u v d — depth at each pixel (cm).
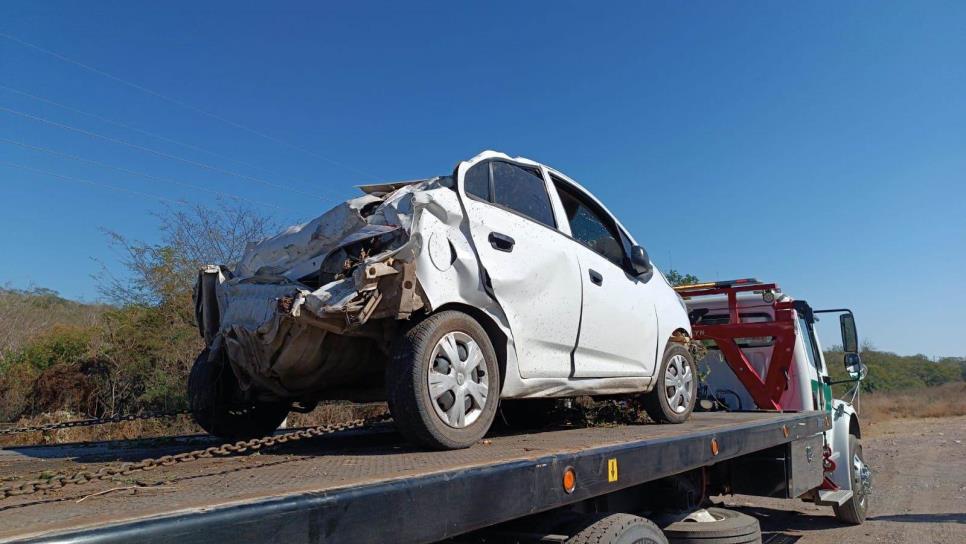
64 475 244
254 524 163
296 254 386
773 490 537
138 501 189
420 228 342
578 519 322
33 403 1232
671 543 419
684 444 377
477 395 350
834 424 810
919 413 3341
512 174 434
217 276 448
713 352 822
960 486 1188
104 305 1511
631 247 550
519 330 398
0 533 136
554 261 431
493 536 302
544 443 346
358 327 341
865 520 877
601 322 471
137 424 866
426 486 211
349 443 386
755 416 596
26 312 1669
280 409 484
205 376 447
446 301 351
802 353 752
